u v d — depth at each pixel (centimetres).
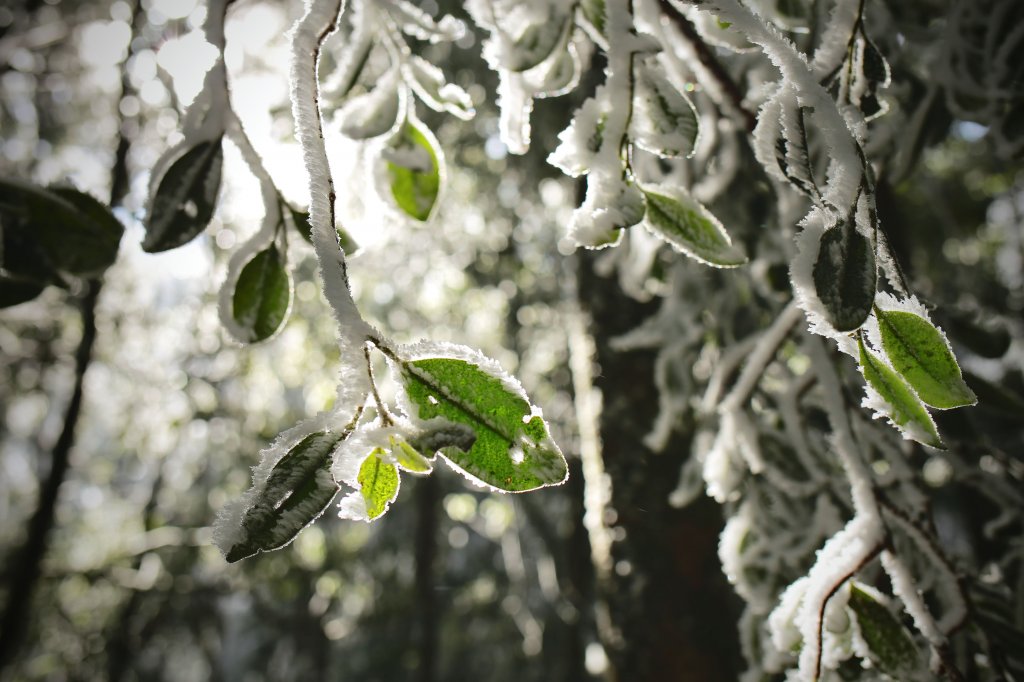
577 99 107
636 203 50
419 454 43
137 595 315
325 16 46
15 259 54
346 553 408
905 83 85
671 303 107
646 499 112
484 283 265
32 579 237
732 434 74
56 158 197
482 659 495
